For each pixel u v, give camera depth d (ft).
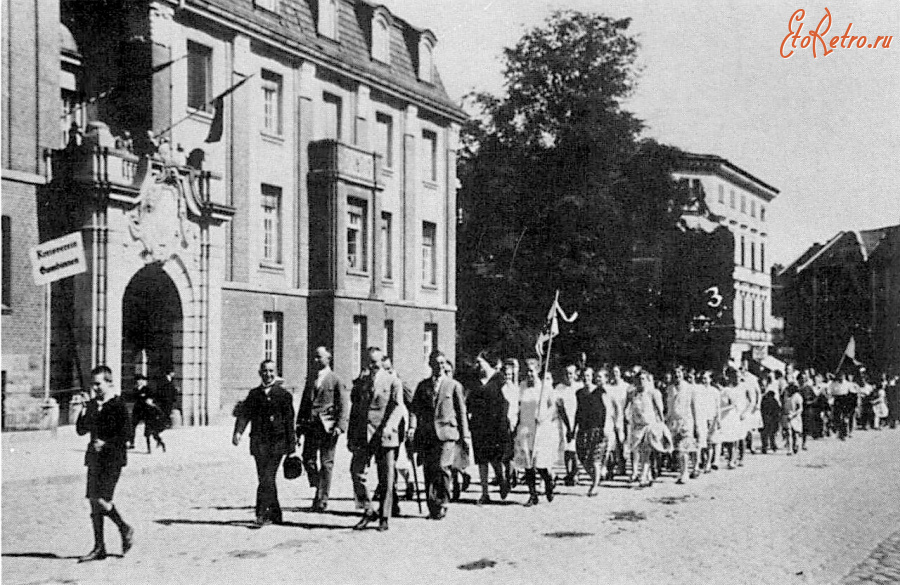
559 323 125.90
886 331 213.66
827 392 98.48
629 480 56.29
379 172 112.57
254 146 98.17
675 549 33.01
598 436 48.67
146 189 78.89
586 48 125.90
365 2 118.52
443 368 40.73
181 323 84.99
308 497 46.52
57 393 74.90
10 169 71.82
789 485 52.80
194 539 34.55
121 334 79.97
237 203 95.66
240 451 65.57
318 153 106.01
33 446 63.00
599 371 49.90
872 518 40.63
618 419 55.01
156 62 84.53
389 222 121.70
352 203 109.70
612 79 125.70
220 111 84.02
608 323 125.39
